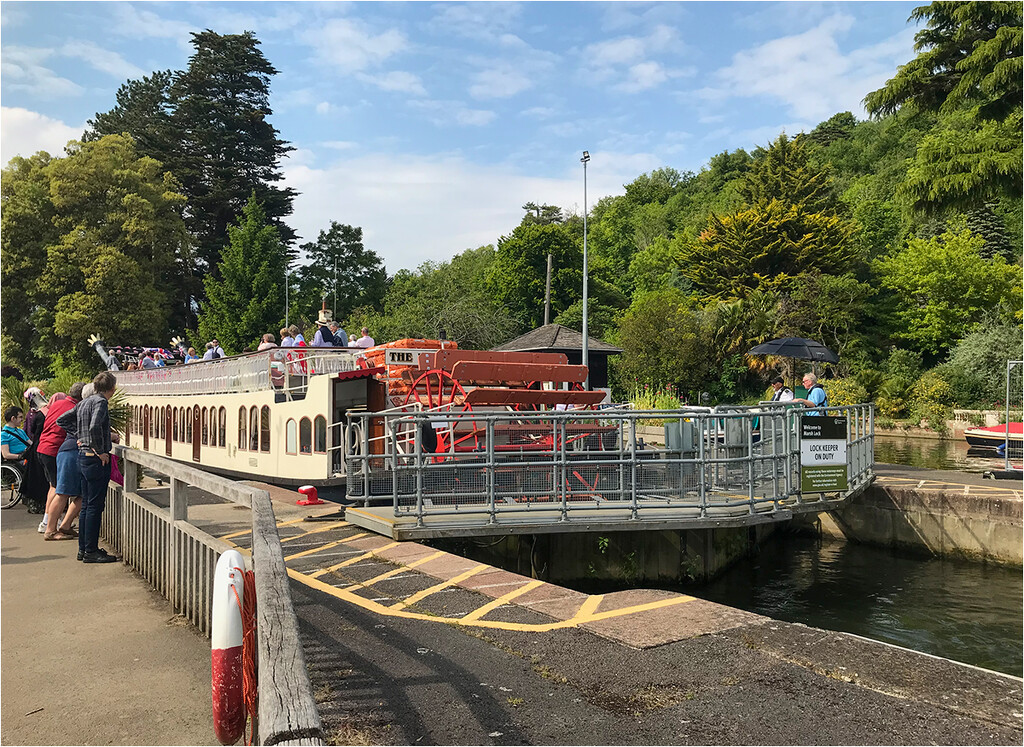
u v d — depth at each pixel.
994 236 69.75
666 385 45.94
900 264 62.34
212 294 64.81
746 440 12.12
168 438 21.94
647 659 5.56
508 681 5.18
